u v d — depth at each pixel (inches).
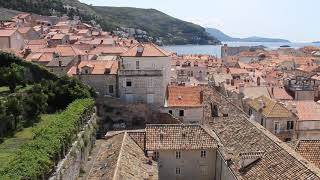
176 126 2508.6
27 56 5049.2
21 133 2792.8
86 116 2965.1
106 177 1921.8
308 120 3125.0
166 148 2365.9
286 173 1749.5
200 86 4232.3
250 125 2434.8
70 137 2345.0
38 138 2127.2
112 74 3875.5
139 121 3710.6
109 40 7455.7
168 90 3878.0
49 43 6776.6
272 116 3090.6
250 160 1994.3
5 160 2180.1
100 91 3912.4
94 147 3085.6
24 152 1914.4
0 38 5959.6
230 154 2222.0
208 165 2418.8
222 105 3752.5
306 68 7780.5
